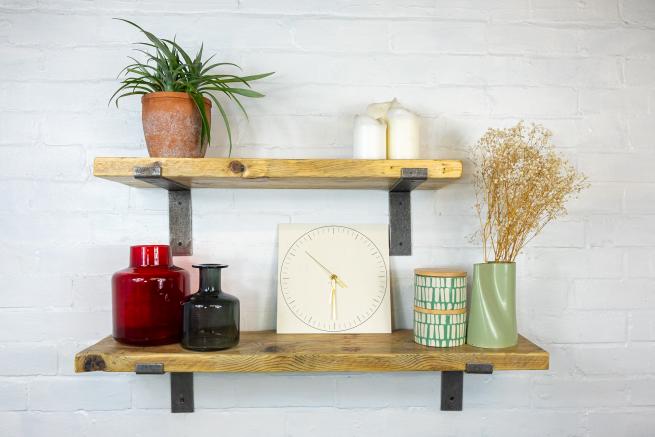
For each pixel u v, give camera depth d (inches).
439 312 40.7
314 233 46.7
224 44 46.8
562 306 47.9
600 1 47.9
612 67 47.9
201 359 37.8
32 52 45.7
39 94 45.7
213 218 46.9
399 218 47.5
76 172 46.0
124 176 38.3
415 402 47.8
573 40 48.0
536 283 48.0
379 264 46.5
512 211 42.2
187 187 45.5
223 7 46.8
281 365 38.4
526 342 42.5
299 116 47.2
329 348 40.2
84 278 46.1
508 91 47.9
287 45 47.2
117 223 46.3
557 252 48.0
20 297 45.7
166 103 39.3
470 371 38.8
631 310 47.9
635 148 47.9
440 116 47.6
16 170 45.6
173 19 46.5
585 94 48.0
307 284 45.9
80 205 46.1
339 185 44.4
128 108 46.3
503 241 42.9
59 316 45.9
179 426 46.8
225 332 39.6
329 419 47.5
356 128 41.0
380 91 47.5
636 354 47.9
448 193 47.9
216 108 46.6
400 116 40.9
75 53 46.0
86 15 46.1
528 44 48.0
